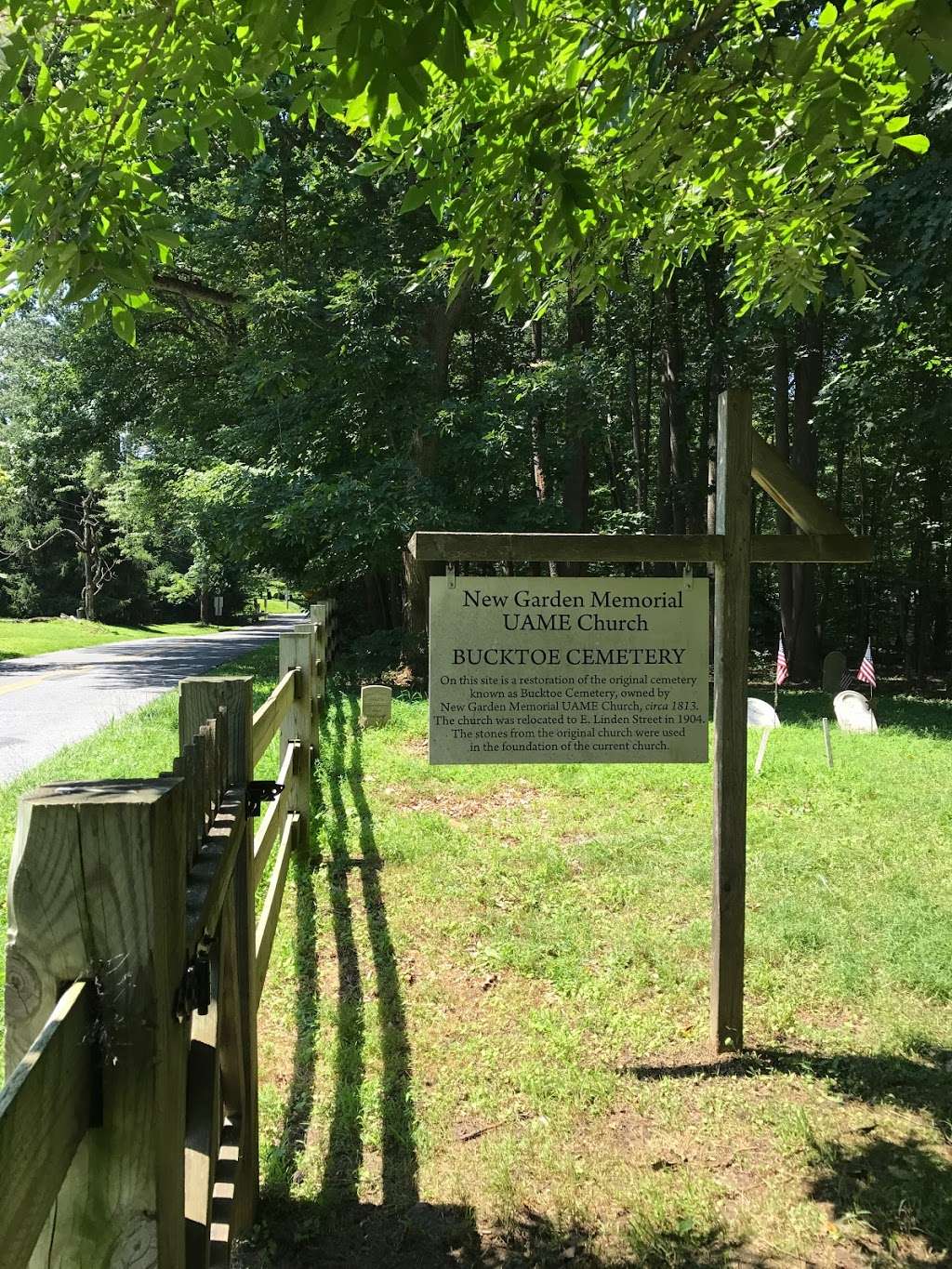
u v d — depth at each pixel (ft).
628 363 69.97
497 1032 12.56
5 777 27.32
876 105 12.15
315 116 11.60
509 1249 8.70
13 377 87.86
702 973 14.24
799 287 15.52
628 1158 10.02
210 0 9.43
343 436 54.34
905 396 49.37
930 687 71.00
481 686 12.41
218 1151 8.05
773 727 37.32
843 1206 9.21
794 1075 11.60
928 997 13.62
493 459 51.88
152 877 4.13
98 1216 4.17
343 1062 11.75
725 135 11.16
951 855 19.93
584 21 10.87
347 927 15.89
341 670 54.49
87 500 157.28
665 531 72.59
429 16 6.97
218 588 140.05
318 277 52.47
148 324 68.28
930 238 34.12
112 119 10.92
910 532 77.77
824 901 17.08
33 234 10.77
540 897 17.34
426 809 23.67
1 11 9.53
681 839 20.98
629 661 12.60
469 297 56.24
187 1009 5.09
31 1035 4.10
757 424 87.35
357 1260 8.55
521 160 11.39
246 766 9.00
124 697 48.96
